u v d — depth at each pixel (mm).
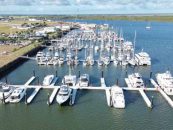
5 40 157750
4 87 69688
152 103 63844
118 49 136500
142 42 179375
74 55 125562
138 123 56375
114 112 61156
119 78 87500
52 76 83188
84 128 54625
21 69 100500
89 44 159750
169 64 110188
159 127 54844
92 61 106625
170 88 70938
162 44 170250
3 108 63438
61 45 145500
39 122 57281
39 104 65062
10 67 99188
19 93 66312
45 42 159000
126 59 111188
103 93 72312
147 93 72688
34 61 114375
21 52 122125
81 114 60438
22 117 59469
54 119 58469
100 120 57750
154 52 138500
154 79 86750
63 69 100250
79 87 75250
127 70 99250
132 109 62562
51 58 113438
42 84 78438
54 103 65500
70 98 64688
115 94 65062
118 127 54781
